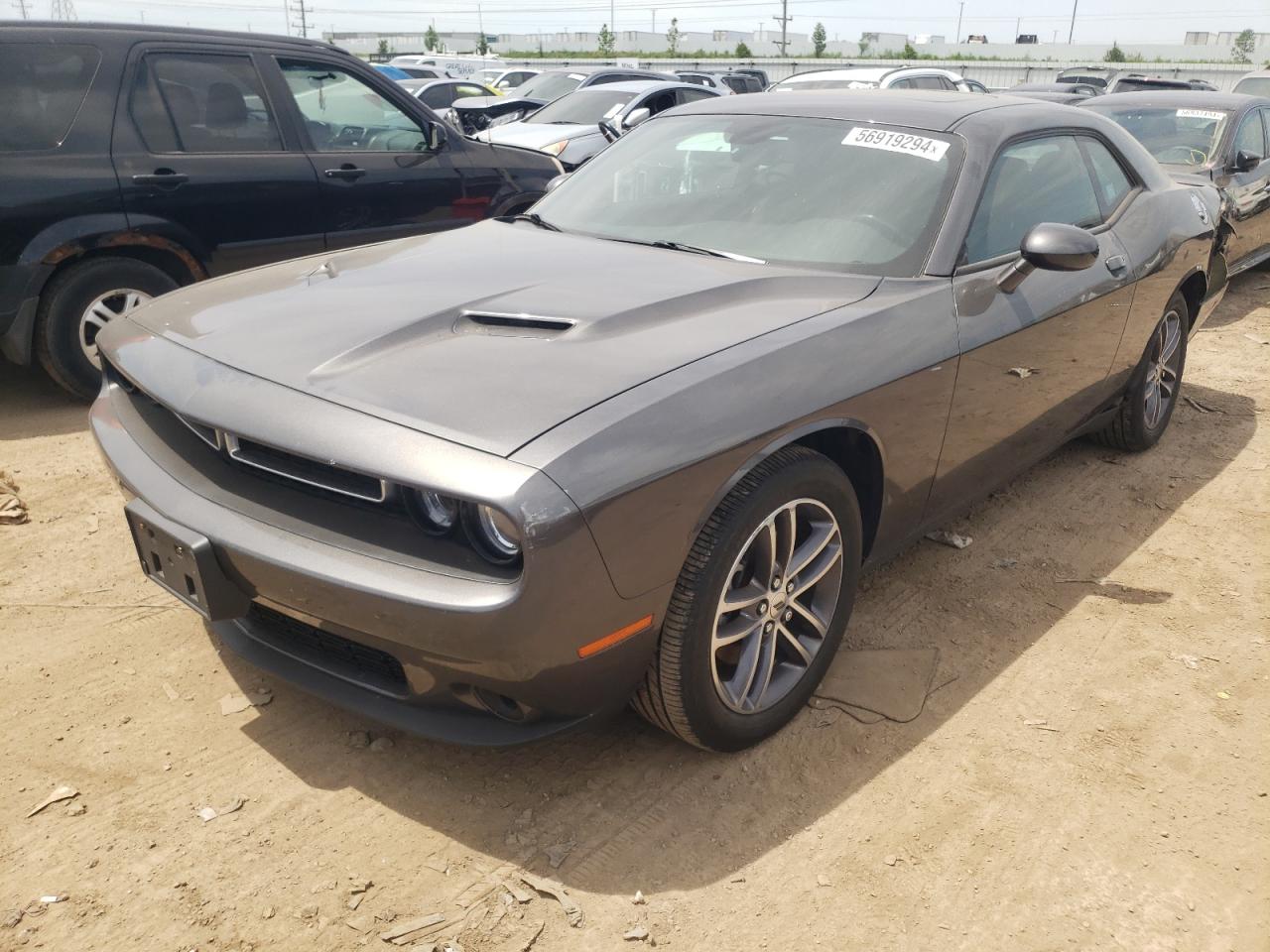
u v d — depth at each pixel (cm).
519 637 198
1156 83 1802
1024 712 288
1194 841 243
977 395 308
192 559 223
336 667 237
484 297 262
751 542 237
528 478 193
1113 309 386
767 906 218
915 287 292
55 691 275
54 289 471
